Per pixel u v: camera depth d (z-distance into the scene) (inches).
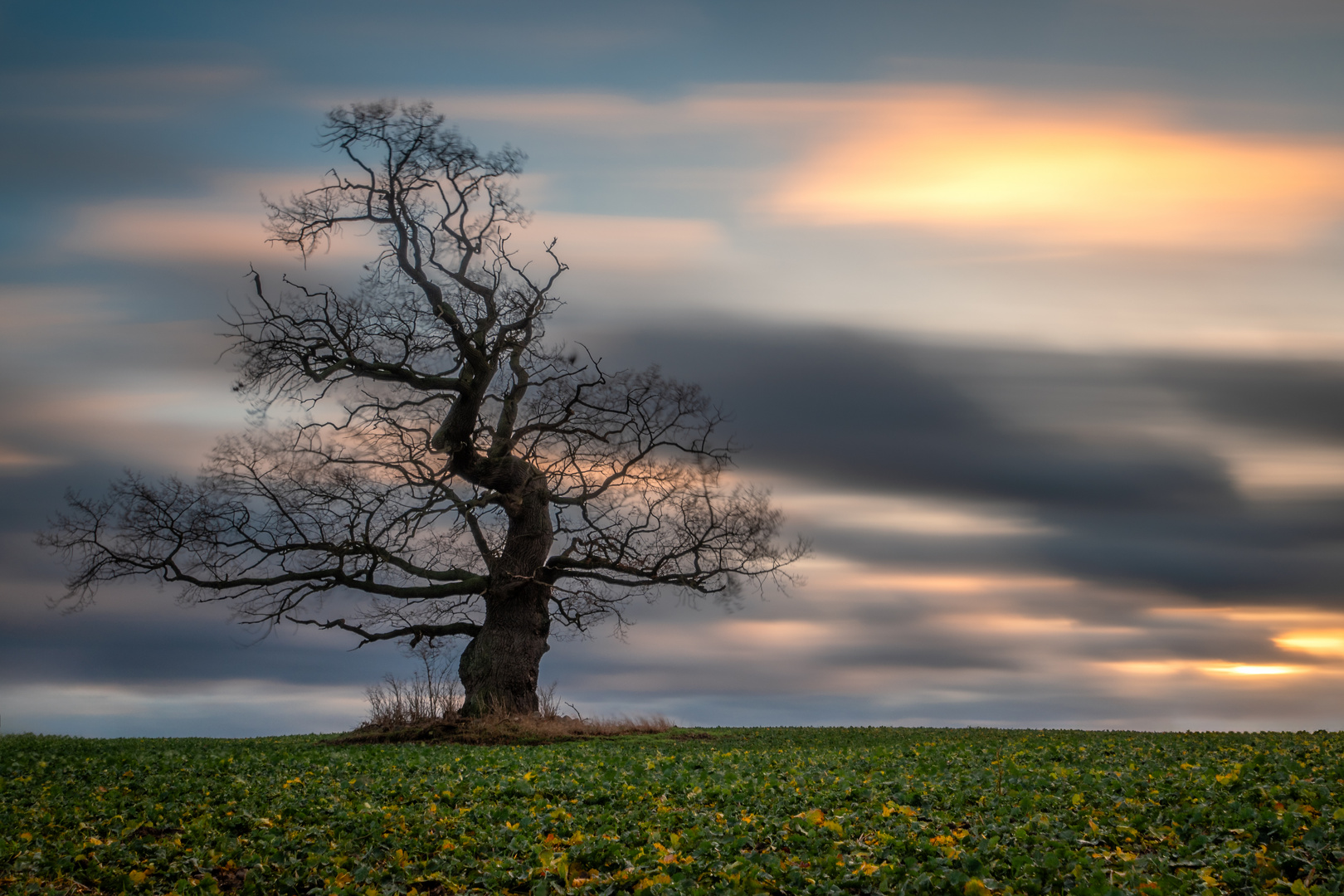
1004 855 296.0
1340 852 279.3
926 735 898.7
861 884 277.4
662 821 368.8
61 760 642.2
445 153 963.3
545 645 1069.8
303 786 496.1
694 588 1079.6
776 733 965.2
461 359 1006.4
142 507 979.9
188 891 306.7
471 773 531.2
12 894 309.6
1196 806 348.8
